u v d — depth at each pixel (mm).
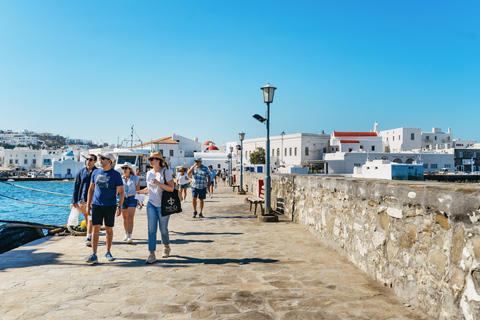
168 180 5980
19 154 108750
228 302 3994
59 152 112875
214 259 6039
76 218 8812
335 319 3482
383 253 4570
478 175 67500
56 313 3717
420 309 3684
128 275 5113
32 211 24125
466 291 2945
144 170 31188
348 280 4785
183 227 9547
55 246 7227
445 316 3242
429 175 66438
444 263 3279
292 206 10812
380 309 3732
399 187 4156
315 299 4059
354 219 5629
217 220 10898
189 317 3582
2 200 35156
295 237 7992
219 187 32844
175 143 96750
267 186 10562
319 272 5180
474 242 2859
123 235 8516
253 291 4363
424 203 3629
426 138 102500
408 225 3951
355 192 5586
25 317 3615
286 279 4848
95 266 5633
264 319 3508
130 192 7590
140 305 3934
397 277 4188
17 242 8812
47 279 4930
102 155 5867
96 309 3826
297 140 85625
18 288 4543
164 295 4254
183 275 5094
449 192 3205
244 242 7480
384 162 52250
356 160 76375
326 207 7215
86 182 7309
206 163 94438
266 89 10602
